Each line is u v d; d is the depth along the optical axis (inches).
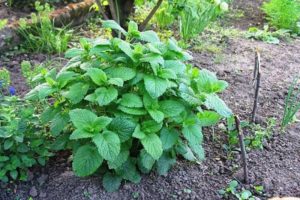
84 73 26.1
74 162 23.9
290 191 26.9
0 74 32.3
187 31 44.8
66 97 24.7
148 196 25.9
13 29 41.7
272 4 51.2
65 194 25.8
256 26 52.3
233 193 26.4
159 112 24.3
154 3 44.7
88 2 49.1
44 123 26.7
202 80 26.2
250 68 41.3
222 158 29.3
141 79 24.7
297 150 30.5
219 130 31.9
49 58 40.8
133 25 27.0
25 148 26.0
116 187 25.8
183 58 26.9
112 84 24.4
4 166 26.1
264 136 31.5
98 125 23.4
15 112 28.1
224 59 42.7
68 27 46.3
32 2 47.9
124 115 24.5
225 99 35.9
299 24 50.4
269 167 28.8
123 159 24.5
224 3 46.2
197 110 26.4
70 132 27.0
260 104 35.5
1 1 48.2
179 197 26.1
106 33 45.5
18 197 25.8
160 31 47.3
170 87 25.4
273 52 45.3
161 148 23.9
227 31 49.0
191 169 28.1
